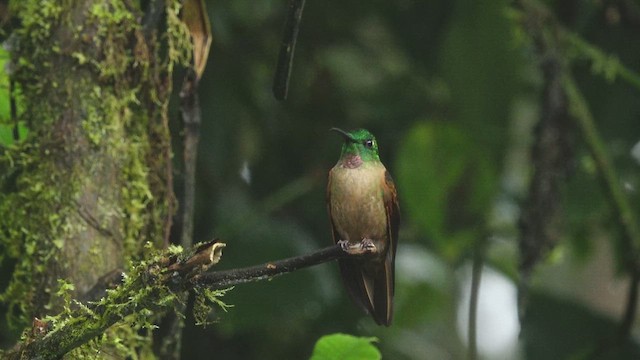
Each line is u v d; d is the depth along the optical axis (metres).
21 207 6.51
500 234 10.88
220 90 11.15
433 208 10.37
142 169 6.73
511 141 10.52
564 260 14.66
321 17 11.72
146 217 6.76
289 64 6.72
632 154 11.73
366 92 12.04
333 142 11.70
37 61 6.61
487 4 9.50
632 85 11.22
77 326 5.28
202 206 10.88
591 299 16.70
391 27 11.82
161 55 7.44
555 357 10.78
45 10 6.60
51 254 6.42
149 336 6.68
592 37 11.34
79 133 6.52
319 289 10.32
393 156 11.80
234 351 11.30
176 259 5.12
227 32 11.17
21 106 6.66
